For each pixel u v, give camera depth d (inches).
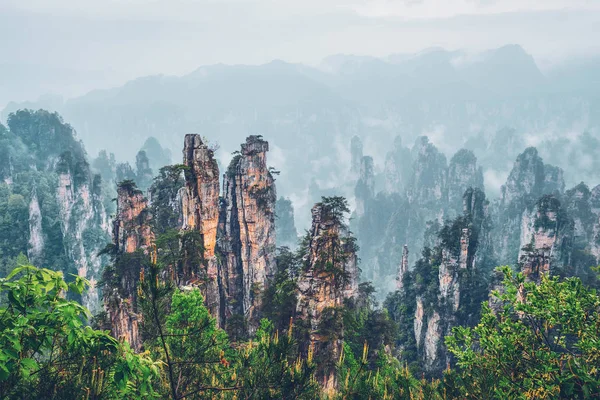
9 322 631.8
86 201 7573.8
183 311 1724.9
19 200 7313.0
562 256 6097.4
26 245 7012.8
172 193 4904.0
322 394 1110.4
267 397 877.8
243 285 4099.4
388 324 3479.3
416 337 4854.8
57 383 673.0
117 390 692.7
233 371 1003.3
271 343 958.4
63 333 665.0
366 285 4507.9
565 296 1088.8
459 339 1240.2
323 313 2491.4
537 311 1109.1
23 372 615.8
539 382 974.4
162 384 917.2
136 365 668.7
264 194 4050.2
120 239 3801.7
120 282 3531.0
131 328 2908.5
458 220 4990.2
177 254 3122.5
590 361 1005.2
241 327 3122.5
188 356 942.4
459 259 4640.8
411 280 5467.5
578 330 1051.3
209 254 3250.5
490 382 1077.8
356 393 1095.6
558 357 1046.4
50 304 673.6
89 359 689.6
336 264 2650.1
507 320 1155.3
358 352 3117.6
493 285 4298.7
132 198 3814.0
